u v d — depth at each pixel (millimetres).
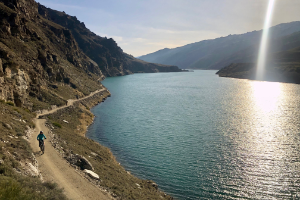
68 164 20438
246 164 33938
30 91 52688
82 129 52938
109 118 67750
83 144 35156
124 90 151125
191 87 165125
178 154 38344
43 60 74875
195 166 33625
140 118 67062
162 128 55219
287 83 190625
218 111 75625
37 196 11469
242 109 78562
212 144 42906
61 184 16391
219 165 33812
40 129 32469
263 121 60469
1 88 35969
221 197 25844
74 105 67750
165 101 100125
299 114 68688
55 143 26281
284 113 70500
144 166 33969
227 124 57938
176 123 60000
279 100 98062
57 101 61094
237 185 28266
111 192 18422
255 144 42375
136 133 51219
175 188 27859
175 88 159625
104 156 34312
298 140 44219
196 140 45469
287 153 37844
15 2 92000
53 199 12242
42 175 16984
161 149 40812
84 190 16469
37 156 20688
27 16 111500
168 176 30781
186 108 82125
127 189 21828
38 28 113375
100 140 46406
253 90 140375
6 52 43594
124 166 33969
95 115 72438
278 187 27656
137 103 96062
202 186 28188
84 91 97688
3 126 22688
